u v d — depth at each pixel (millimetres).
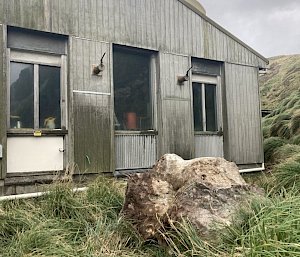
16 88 5363
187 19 7387
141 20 6691
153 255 3016
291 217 2459
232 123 8047
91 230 3293
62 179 4637
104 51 6184
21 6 5340
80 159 5789
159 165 3736
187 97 7270
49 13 5605
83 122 5867
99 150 6016
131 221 3477
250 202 2928
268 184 4891
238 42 8305
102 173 6020
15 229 3346
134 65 6738
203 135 7621
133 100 6664
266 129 11281
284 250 2125
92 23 6062
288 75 23938
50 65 5695
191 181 3168
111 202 4090
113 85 6375
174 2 7199
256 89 8648
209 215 2857
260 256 2164
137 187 3596
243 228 2686
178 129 7078
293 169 4820
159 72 6891
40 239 3023
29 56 5508
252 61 8602
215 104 7949
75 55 5852
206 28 7711
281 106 14094
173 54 7113
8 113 5238
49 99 5656
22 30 5426
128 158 6465
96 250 3031
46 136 5551
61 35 5770
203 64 7730
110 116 6180
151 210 3312
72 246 3082
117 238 3252
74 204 3832
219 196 3006
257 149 8484
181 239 2752
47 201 3904
